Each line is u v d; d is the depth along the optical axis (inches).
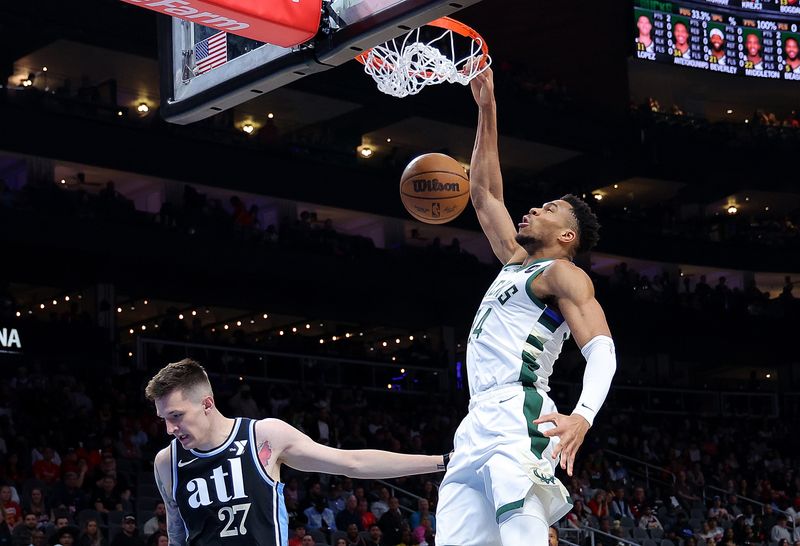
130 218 824.3
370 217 1024.2
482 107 185.3
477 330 151.9
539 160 1113.4
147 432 632.4
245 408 669.9
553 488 140.6
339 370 835.4
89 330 756.0
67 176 883.4
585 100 1102.4
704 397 1008.2
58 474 538.0
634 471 824.9
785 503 810.8
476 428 146.2
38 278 804.6
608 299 1041.5
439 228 1031.0
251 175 901.8
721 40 1010.1
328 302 949.8
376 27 175.3
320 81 933.2
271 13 177.0
